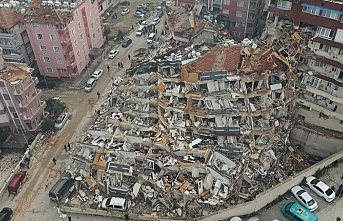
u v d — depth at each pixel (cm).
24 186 5003
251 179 4522
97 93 6675
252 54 4947
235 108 4716
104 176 4684
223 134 4638
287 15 5000
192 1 7200
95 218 4494
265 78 4694
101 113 5669
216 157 4556
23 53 6781
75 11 6675
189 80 4722
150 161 4662
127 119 5166
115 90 5850
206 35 5706
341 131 5034
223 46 5188
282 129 5069
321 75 4769
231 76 4681
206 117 4709
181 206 4419
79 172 4762
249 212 4356
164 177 4547
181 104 4875
